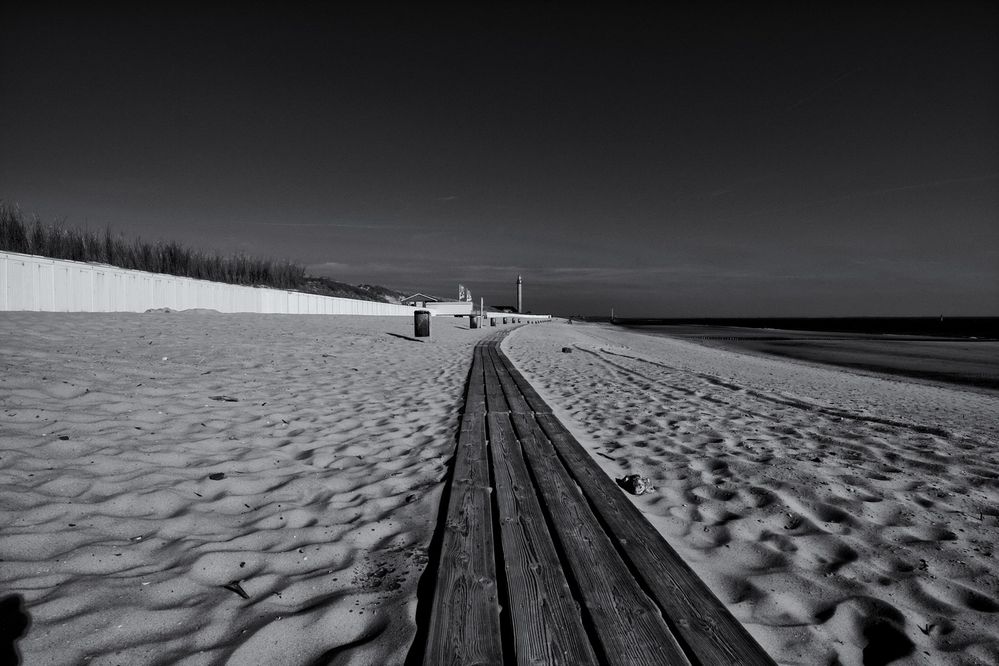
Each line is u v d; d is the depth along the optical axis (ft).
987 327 335.67
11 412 14.38
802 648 7.09
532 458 14.62
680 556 9.21
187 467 12.73
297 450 15.12
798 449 17.30
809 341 145.07
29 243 57.57
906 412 29.22
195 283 68.39
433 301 250.57
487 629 6.64
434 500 11.79
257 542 9.54
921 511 12.07
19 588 7.40
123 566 8.33
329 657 6.48
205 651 6.52
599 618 6.86
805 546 10.16
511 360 44.55
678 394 28.71
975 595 8.46
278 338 40.34
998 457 16.87
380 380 28.45
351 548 9.50
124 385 19.07
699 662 6.06
